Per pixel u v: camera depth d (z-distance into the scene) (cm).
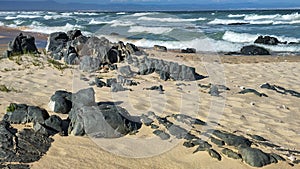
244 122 623
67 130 531
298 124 629
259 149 498
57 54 1162
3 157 441
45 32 2897
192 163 459
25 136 494
